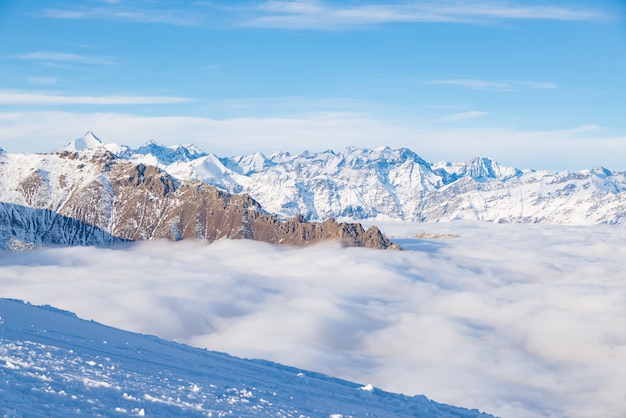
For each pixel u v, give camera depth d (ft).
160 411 102.68
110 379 117.60
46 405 90.74
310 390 168.14
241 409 119.55
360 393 178.50
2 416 79.77
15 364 112.98
